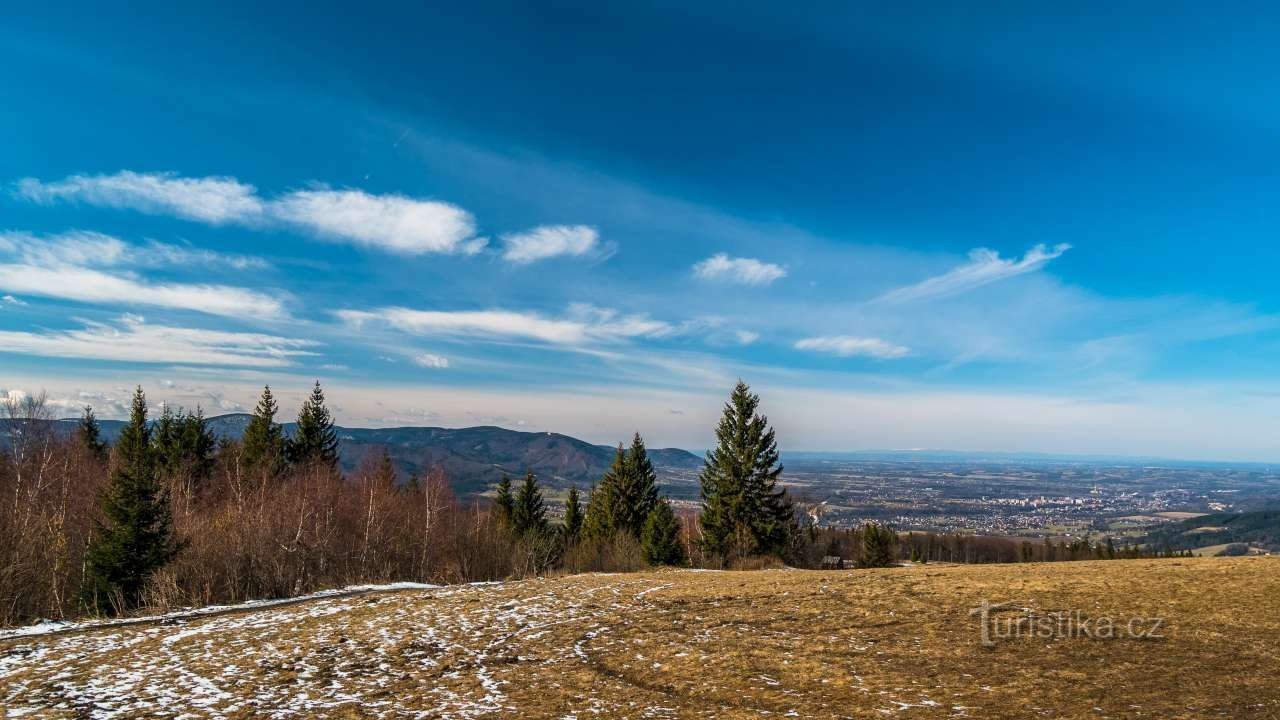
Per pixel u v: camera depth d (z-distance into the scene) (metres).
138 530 29.05
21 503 32.88
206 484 55.25
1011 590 20.62
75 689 12.89
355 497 50.16
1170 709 10.44
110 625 20.58
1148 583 19.98
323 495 46.03
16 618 25.45
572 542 65.94
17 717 11.19
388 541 46.78
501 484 69.31
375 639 17.47
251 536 36.94
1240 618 15.82
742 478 51.69
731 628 18.02
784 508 52.56
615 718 11.05
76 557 31.05
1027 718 10.31
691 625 18.61
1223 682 11.66
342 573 42.41
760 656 14.89
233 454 59.78
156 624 20.61
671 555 51.97
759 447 51.62
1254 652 13.35
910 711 10.91
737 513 51.25
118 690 12.84
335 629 18.81
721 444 52.94
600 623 19.27
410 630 18.58
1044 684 12.00
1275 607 16.55
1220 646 13.88
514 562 51.94
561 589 26.39
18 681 13.48
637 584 27.69
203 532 36.25
